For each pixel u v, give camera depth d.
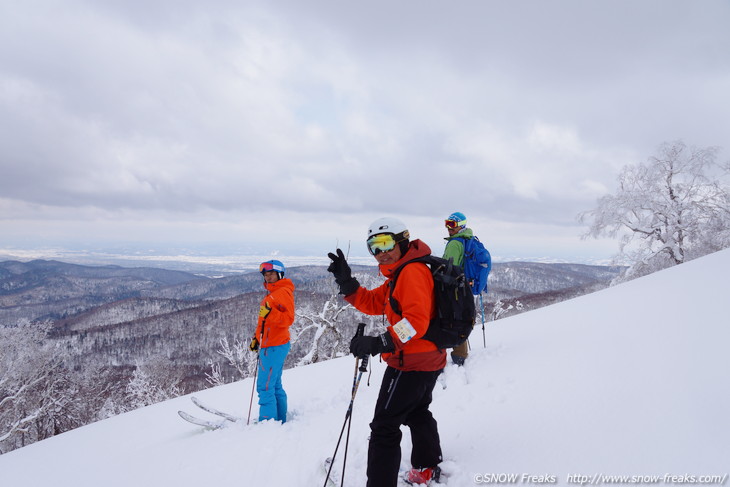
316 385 5.93
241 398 6.30
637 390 2.60
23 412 34.78
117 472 3.60
